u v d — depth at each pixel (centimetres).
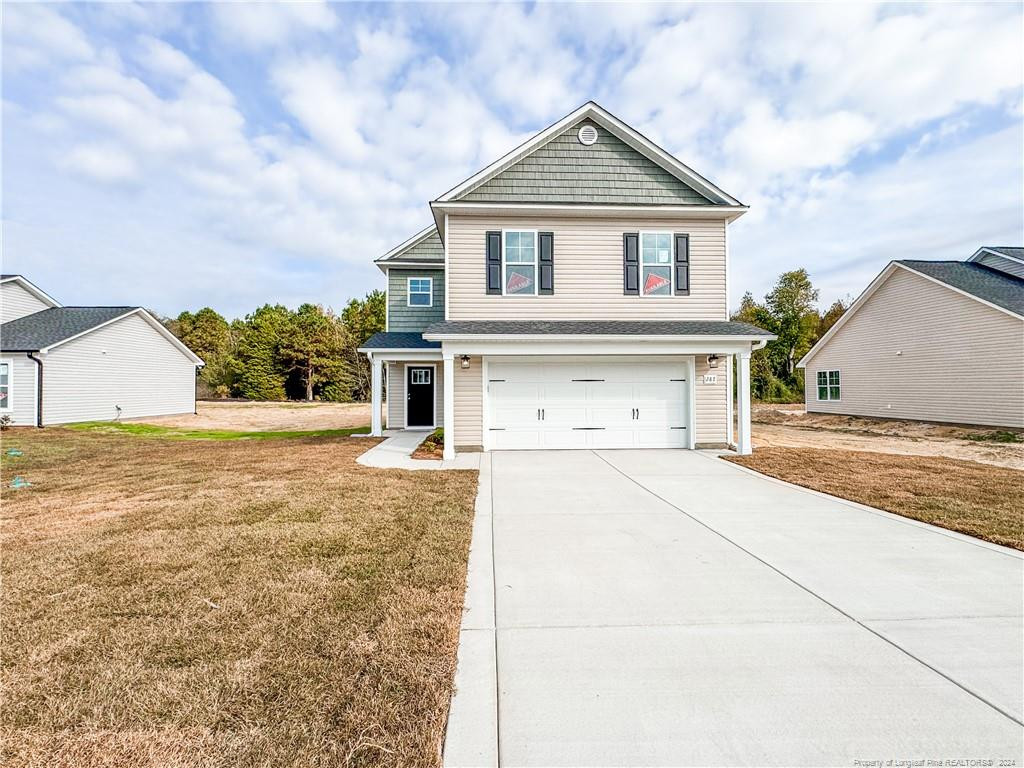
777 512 620
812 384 2422
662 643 307
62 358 1852
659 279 1141
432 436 1233
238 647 291
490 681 265
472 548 485
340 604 350
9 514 595
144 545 475
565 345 1036
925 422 1769
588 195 1153
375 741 215
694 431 1130
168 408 2402
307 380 4262
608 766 205
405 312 1745
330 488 728
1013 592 383
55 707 238
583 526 560
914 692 257
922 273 1761
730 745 218
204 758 205
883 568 433
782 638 313
